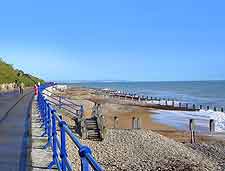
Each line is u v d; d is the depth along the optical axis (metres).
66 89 130.25
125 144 29.31
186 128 44.84
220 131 41.72
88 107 59.25
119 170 21.52
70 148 20.72
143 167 22.64
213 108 79.75
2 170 10.50
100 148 26.98
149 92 173.88
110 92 135.00
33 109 30.12
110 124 45.31
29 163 11.17
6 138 15.96
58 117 9.53
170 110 70.12
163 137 34.28
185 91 181.12
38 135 16.38
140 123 45.47
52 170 10.36
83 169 4.99
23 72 122.94
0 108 32.25
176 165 23.92
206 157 28.06
